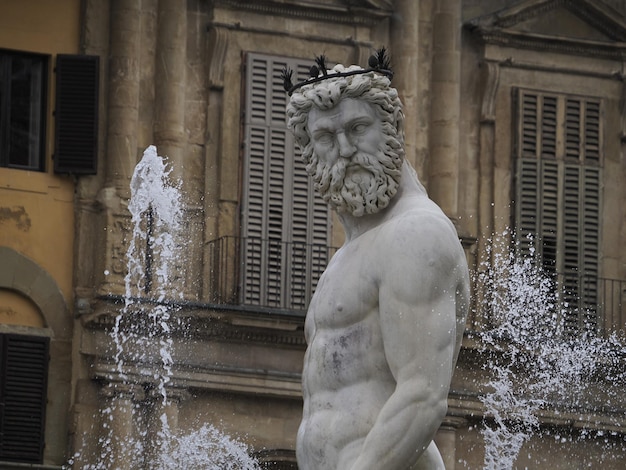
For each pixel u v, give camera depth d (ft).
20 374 172.96
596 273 188.14
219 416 175.83
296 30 183.01
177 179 177.27
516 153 187.93
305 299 179.83
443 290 40.73
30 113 175.11
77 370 173.99
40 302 173.58
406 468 40.24
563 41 190.29
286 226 180.34
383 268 40.93
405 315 40.50
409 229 40.98
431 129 186.50
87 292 174.09
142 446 173.58
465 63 188.14
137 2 178.60
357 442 40.55
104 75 177.17
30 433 172.45
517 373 181.27
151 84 178.81
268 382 175.94
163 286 175.11
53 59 175.94
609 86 192.44
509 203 187.01
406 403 40.19
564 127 189.98
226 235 178.50
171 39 179.32
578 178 189.67
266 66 181.47
